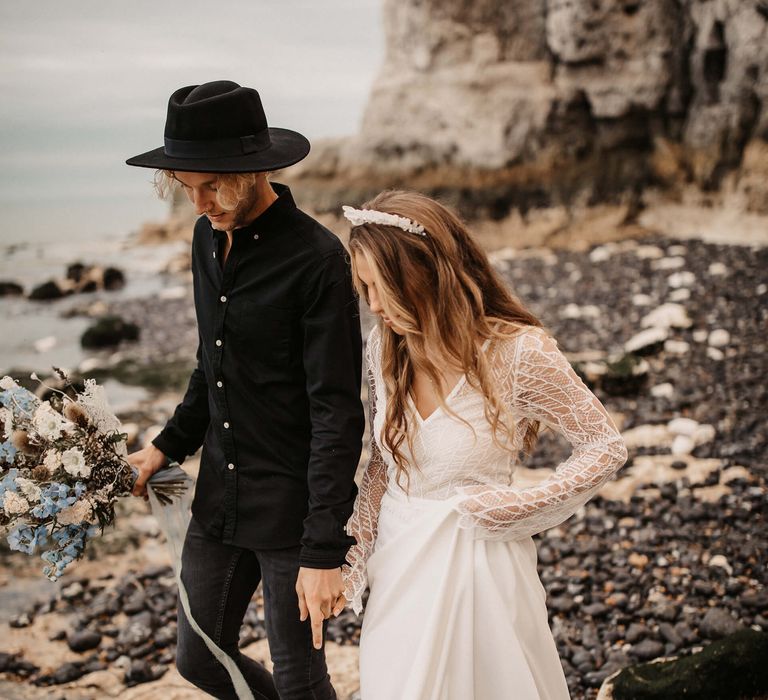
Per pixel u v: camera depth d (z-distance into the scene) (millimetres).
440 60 14086
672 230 12062
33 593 4488
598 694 3125
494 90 13477
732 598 3885
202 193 2148
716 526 4555
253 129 2150
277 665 2420
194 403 2654
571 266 11109
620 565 4273
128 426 6691
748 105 10930
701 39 11180
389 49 15117
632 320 8508
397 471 2254
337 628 3938
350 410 2215
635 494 4984
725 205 11445
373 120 15133
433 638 2064
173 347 9836
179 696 3465
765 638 3062
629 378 6473
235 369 2328
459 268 2102
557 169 13023
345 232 15055
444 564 2113
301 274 2209
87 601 4383
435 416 2152
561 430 2211
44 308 12812
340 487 2184
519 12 13125
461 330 2084
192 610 2488
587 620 3848
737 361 7027
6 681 3658
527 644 2158
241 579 2500
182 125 2102
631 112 12258
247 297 2264
